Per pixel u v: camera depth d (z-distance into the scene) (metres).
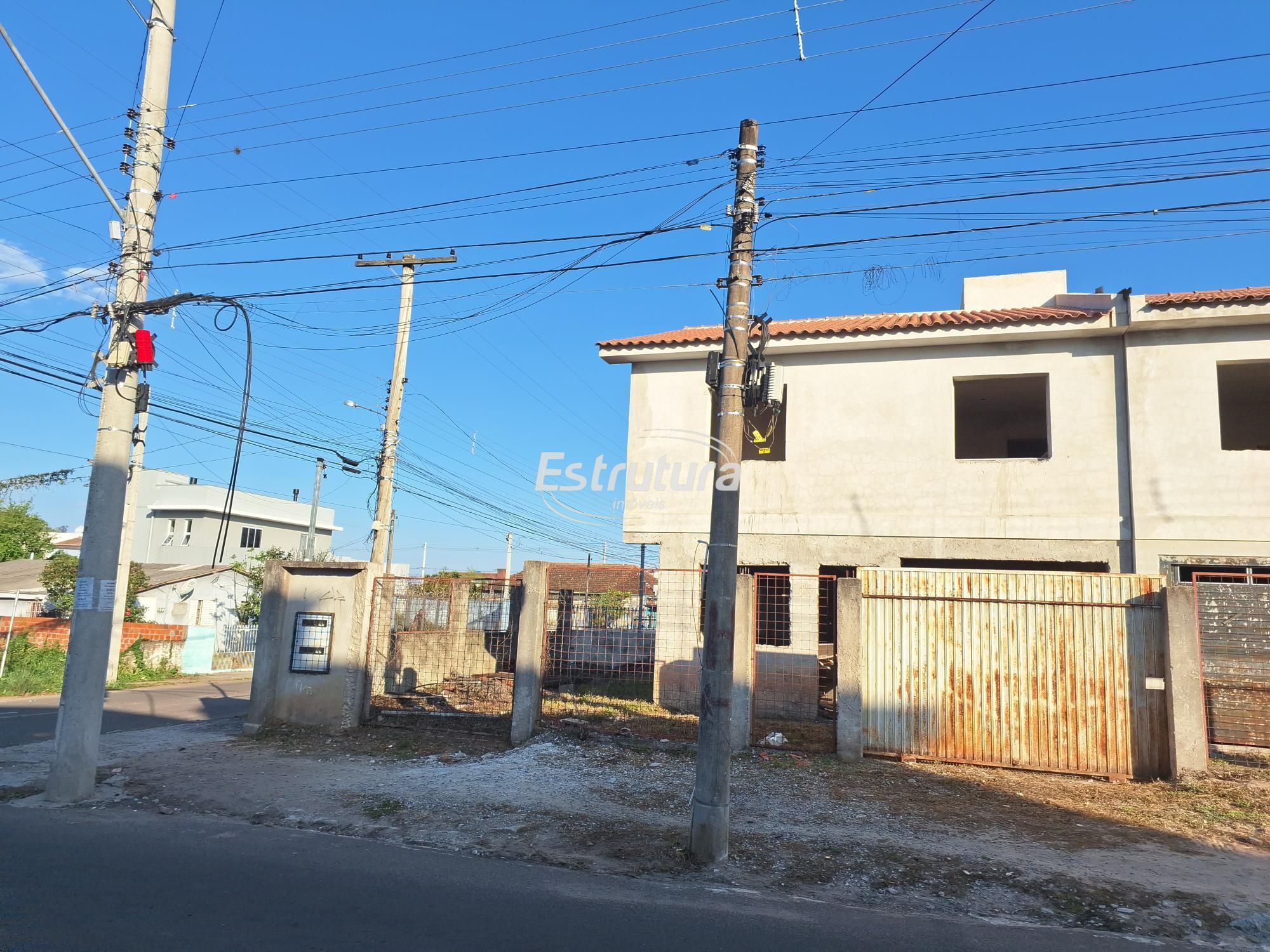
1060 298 13.74
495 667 17.73
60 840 6.56
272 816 7.53
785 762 9.46
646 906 5.39
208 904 5.04
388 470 18.69
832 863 6.37
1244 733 10.24
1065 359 12.77
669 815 7.57
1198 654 8.89
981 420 16.81
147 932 4.53
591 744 10.01
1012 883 5.93
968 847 6.72
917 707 9.77
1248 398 15.06
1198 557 11.59
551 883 5.83
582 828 7.17
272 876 5.70
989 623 9.72
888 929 5.12
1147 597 9.30
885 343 13.32
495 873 6.04
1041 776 9.17
